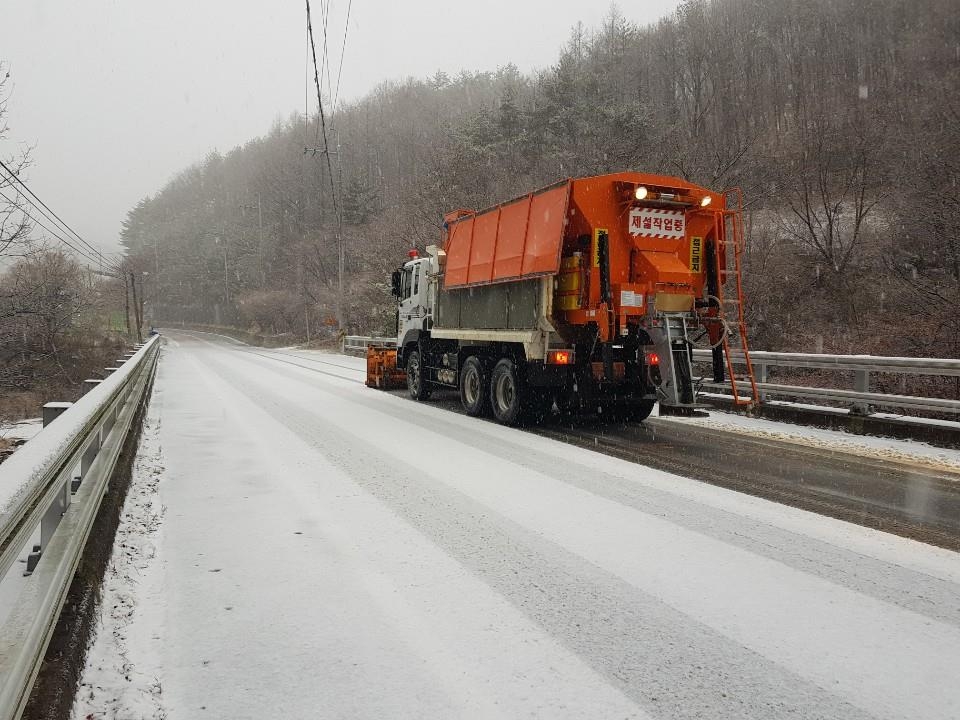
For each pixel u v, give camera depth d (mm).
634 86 45375
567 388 9836
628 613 3533
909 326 16359
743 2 50594
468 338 11703
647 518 5238
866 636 3289
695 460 7539
